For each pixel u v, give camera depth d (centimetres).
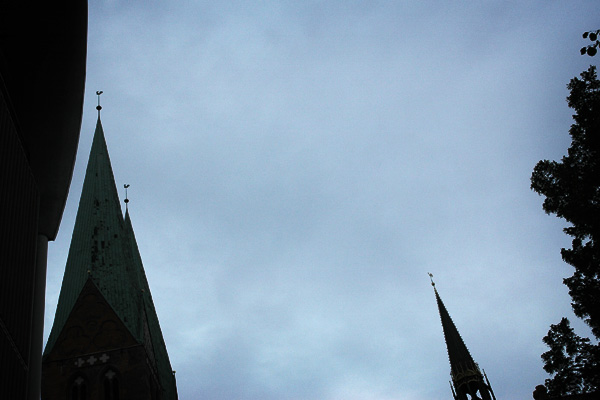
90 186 6444
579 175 3212
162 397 5791
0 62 2538
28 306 2341
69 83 2775
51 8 2606
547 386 3112
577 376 3066
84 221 6169
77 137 2902
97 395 5241
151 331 6041
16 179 2292
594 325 3116
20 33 2634
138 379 5297
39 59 2706
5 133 2194
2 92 2302
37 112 2809
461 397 6838
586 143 3225
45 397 5238
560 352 3127
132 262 6112
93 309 5597
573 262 3153
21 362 2225
